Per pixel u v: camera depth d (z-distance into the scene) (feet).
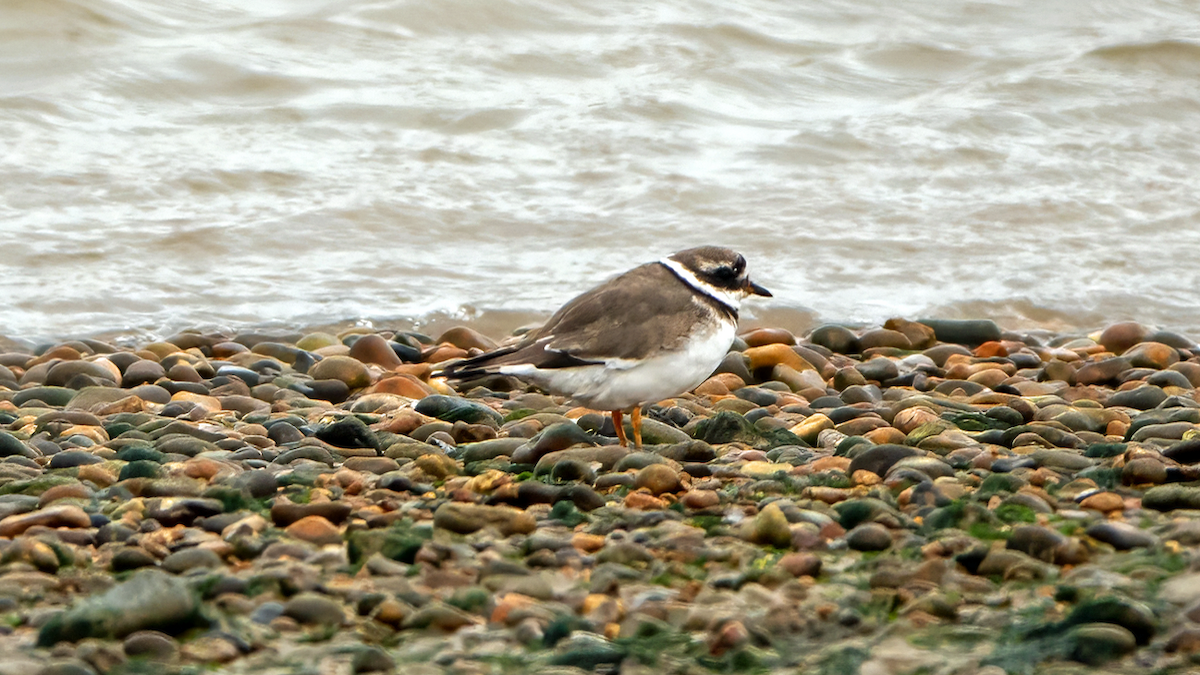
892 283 57.93
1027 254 61.16
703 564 26.20
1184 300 57.72
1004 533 27.43
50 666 20.65
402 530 27.22
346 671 21.52
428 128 69.56
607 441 35.78
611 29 83.35
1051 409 38.63
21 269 53.98
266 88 71.87
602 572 25.23
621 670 21.72
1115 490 30.53
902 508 29.45
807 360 46.88
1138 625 22.57
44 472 32.07
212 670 21.42
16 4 73.87
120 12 76.95
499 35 81.56
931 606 23.93
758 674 21.80
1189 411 36.76
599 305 32.58
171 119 67.97
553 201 63.36
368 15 80.33
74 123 66.28
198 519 28.32
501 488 30.12
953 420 37.47
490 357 32.83
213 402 40.57
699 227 61.62
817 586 25.08
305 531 27.40
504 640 22.85
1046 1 94.99
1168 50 84.99
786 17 89.20
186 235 57.82
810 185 66.80
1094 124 76.69
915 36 88.38
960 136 73.36
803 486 31.01
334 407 41.24
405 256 58.08
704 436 36.27
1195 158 73.31
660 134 70.54
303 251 57.82
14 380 43.80
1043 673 21.52
